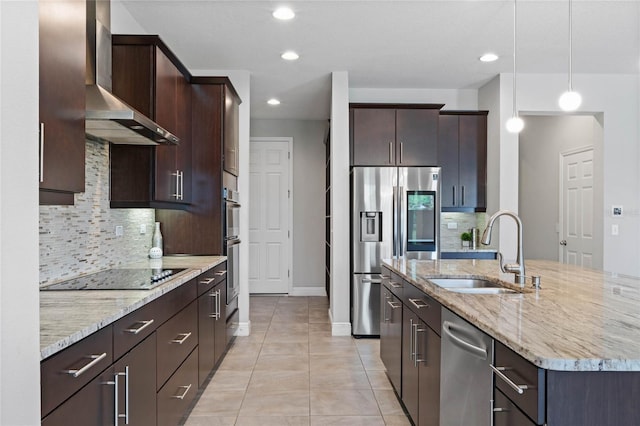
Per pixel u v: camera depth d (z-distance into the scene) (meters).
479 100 5.21
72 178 1.57
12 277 0.89
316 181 6.81
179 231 3.82
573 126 5.45
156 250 3.60
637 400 1.09
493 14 3.25
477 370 1.54
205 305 3.06
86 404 1.34
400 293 2.80
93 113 2.09
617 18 3.30
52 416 1.16
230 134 4.11
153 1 3.06
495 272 2.71
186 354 2.56
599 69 4.52
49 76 1.41
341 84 4.59
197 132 3.86
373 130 4.72
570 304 1.74
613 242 4.66
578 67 4.46
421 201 4.57
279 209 6.79
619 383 1.09
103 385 1.46
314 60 4.25
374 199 4.52
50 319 1.43
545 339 1.24
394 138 4.73
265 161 6.79
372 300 4.51
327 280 6.30
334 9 3.18
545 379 1.09
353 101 5.17
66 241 2.39
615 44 3.82
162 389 2.10
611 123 4.68
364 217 4.52
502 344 1.34
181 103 3.57
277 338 4.44
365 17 3.30
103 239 2.83
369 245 4.51
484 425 1.49
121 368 1.61
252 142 6.78
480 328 1.46
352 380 3.30
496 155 4.77
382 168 4.54
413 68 4.48
